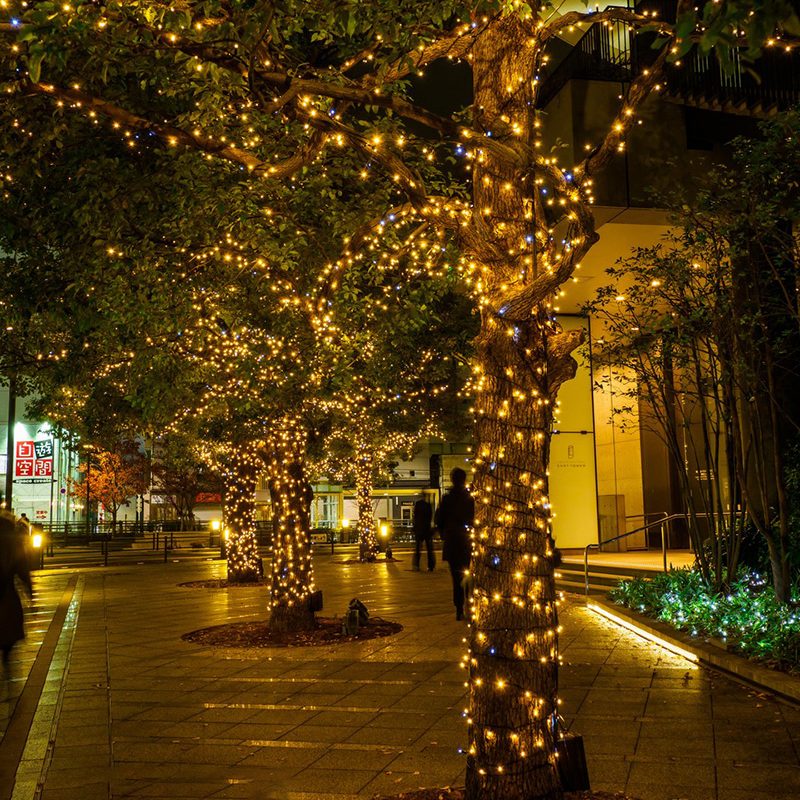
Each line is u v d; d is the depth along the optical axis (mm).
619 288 20625
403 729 6727
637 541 24688
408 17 5508
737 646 8758
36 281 10727
